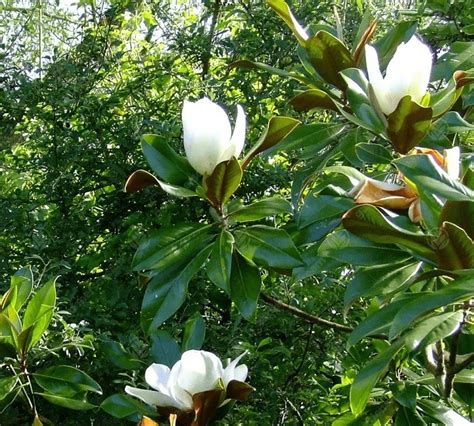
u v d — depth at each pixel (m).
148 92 3.56
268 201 1.15
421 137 1.02
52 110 3.23
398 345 0.87
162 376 1.07
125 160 3.17
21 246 3.12
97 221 3.19
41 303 1.39
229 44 3.39
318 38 1.27
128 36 4.01
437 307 0.78
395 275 0.97
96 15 3.89
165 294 1.11
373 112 1.11
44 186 3.24
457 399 1.55
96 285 2.96
